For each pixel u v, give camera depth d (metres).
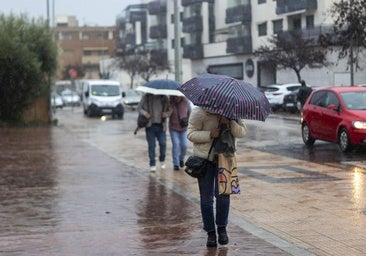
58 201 10.77
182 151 14.44
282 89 41.31
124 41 102.62
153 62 77.31
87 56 125.00
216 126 7.38
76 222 9.08
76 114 48.59
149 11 88.69
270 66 50.59
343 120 17.69
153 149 14.26
